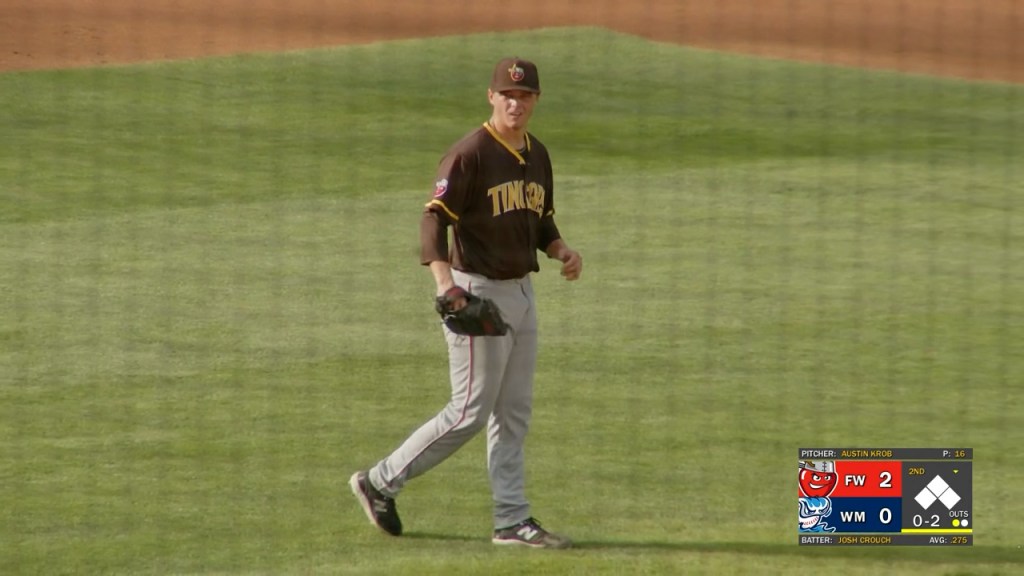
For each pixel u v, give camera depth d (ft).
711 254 131.54
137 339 100.22
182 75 213.46
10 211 140.15
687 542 66.08
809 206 154.81
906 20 317.01
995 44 292.81
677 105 217.15
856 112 217.56
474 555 63.62
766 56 263.49
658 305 112.98
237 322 105.29
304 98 205.46
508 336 63.31
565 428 83.66
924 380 94.22
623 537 66.85
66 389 88.84
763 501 72.18
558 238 67.10
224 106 197.67
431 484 74.64
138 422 83.05
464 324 60.44
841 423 85.20
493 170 62.03
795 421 85.46
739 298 115.65
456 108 207.00
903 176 173.37
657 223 144.77
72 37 240.32
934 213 152.46
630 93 223.92
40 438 79.82
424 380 92.63
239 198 150.61
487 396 63.16
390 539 66.08
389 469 65.10
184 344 99.35
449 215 61.62
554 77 232.12
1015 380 94.48
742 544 65.87
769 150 189.47
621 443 81.15
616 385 92.27
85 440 79.66
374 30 269.85
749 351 100.68
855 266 127.85
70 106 190.60
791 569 62.39
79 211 141.79
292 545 64.95
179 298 111.55
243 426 82.79
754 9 321.73
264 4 288.92
